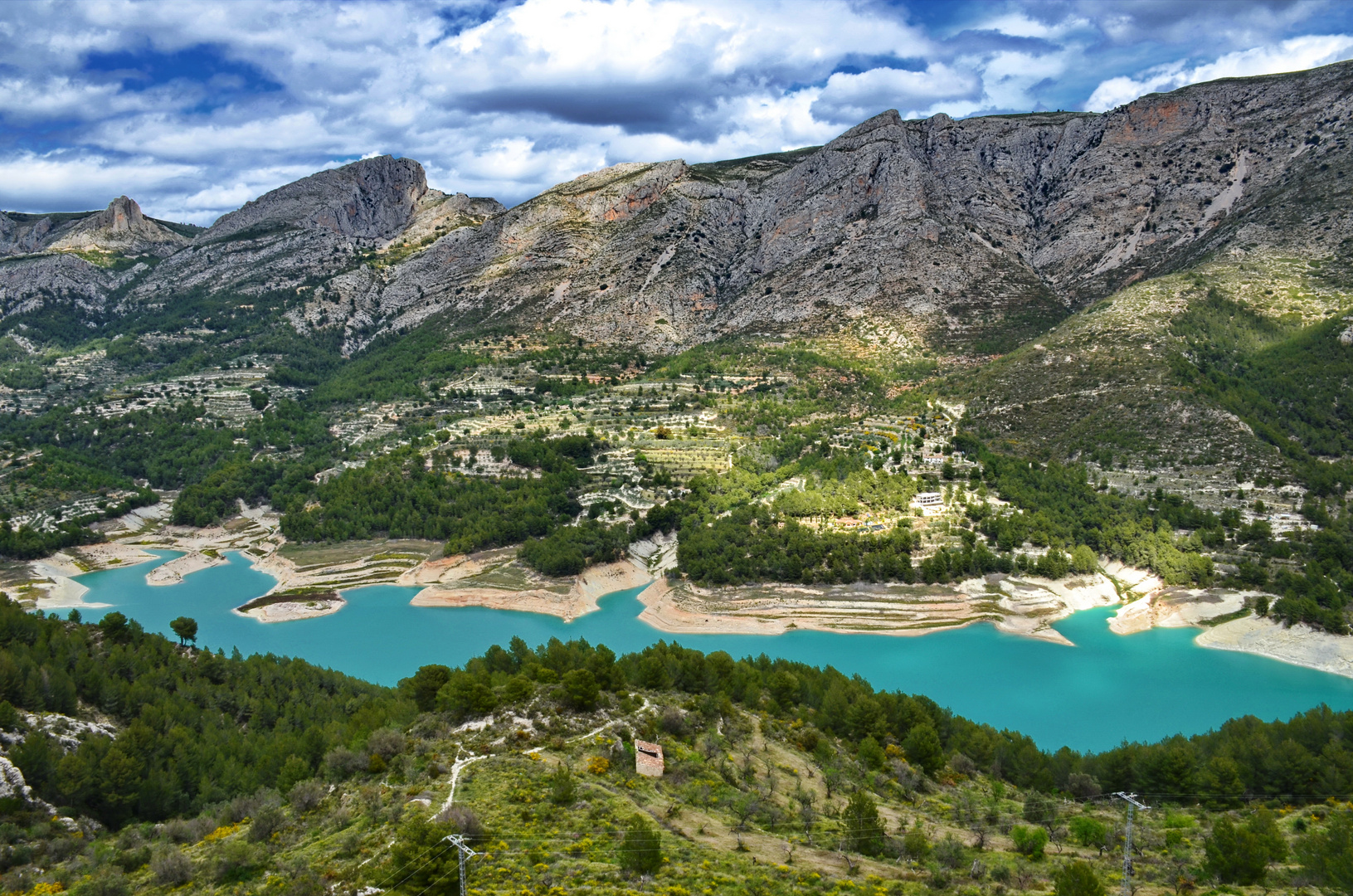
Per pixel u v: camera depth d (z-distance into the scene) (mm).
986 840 112875
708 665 165500
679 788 119438
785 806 119250
